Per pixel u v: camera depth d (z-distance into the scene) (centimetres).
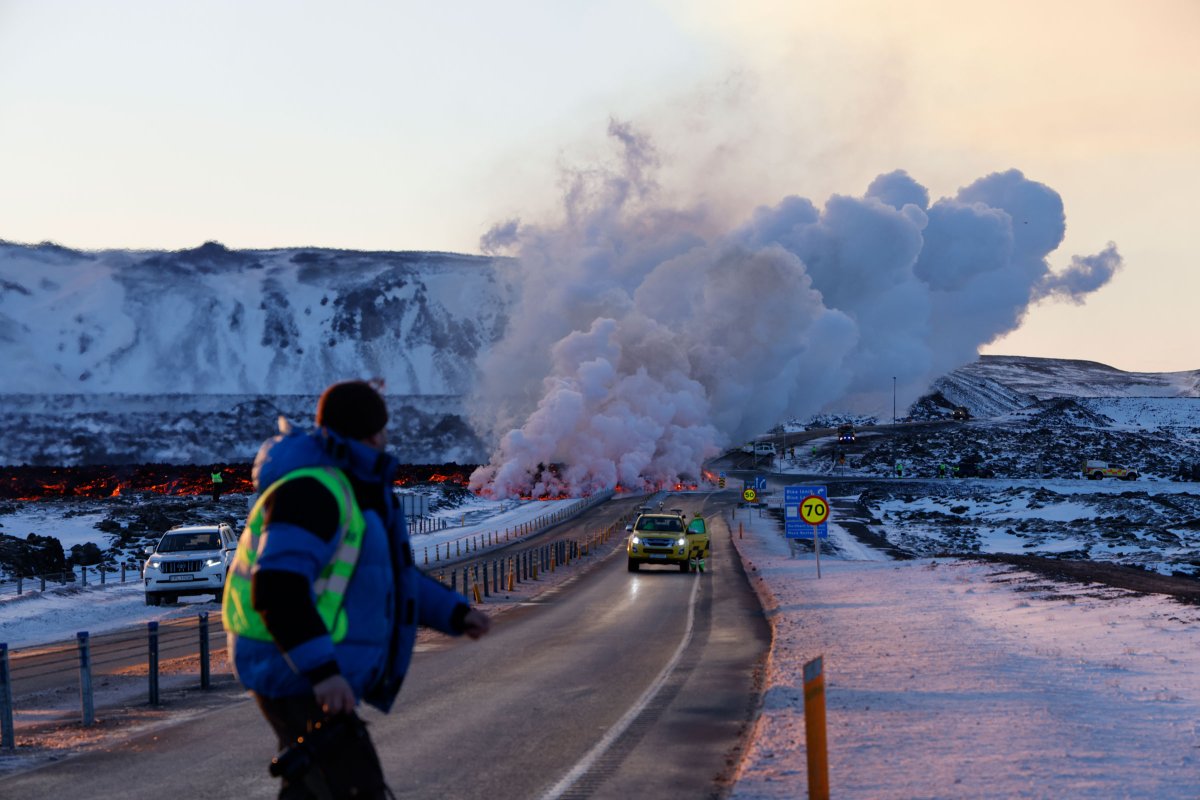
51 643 2614
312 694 392
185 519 7706
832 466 17275
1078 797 829
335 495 381
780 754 1033
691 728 1259
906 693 1377
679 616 2803
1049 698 1296
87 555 5634
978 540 7338
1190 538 6769
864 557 5662
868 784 895
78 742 1256
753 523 8150
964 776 911
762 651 2045
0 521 7781
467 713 1373
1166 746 1009
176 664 2067
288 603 365
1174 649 1672
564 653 2042
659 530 4603
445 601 439
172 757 1141
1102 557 5706
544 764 1058
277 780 1009
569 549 5653
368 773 379
